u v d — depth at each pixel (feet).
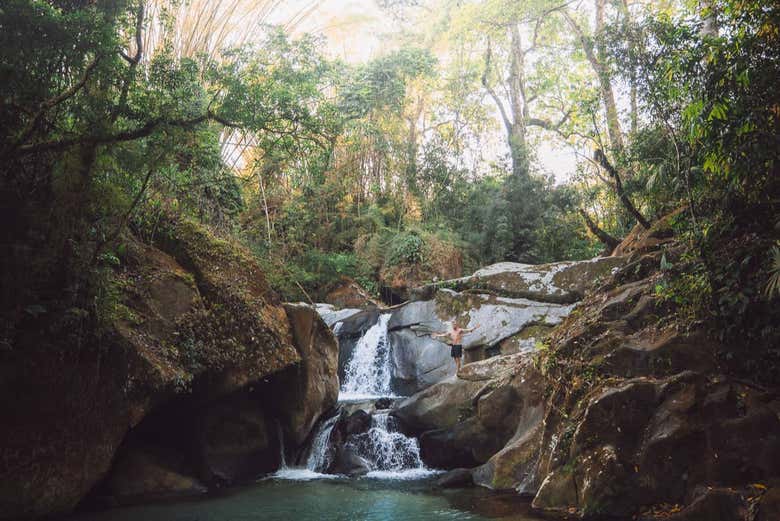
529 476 30.30
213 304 34.01
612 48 42.93
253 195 73.61
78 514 26.78
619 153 49.11
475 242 79.15
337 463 37.58
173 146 29.09
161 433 34.27
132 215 32.48
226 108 29.68
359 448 38.73
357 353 55.83
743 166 25.31
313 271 73.46
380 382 53.52
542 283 48.73
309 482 34.30
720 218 28.58
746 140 24.76
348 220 80.12
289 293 58.08
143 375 28.48
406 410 40.40
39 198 27.07
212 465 33.73
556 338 33.47
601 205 74.38
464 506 27.96
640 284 32.89
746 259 25.70
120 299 29.78
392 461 38.27
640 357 28.02
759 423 23.13
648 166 42.52
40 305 26.23
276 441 38.19
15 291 25.59
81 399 27.30
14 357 25.96
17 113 26.30
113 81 28.14
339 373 56.29
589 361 29.78
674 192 34.37
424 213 83.92
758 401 24.12
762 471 22.54
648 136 44.45
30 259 25.91
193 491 31.53
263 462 36.78
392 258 74.49
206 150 34.24
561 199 79.41
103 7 27.73
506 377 35.94
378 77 83.66
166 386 29.73
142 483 30.78
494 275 50.67
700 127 25.46
